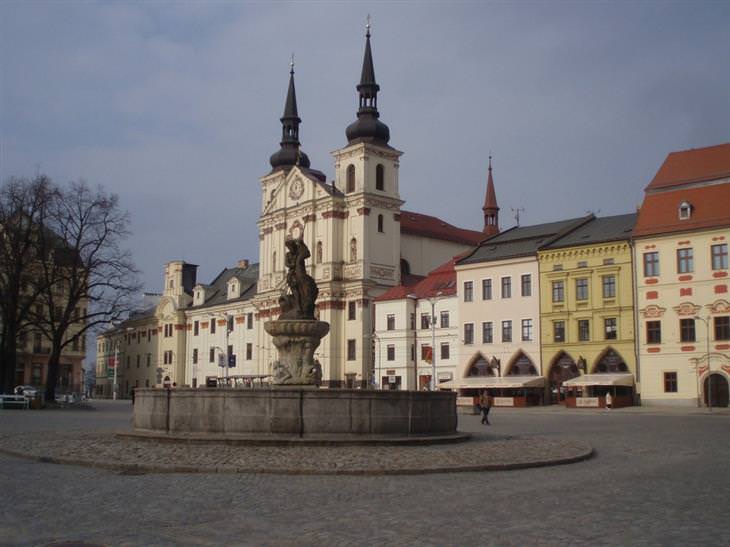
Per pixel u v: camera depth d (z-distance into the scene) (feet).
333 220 329.93
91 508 45.39
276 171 372.17
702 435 107.76
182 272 437.58
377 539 37.19
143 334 467.52
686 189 224.74
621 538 37.24
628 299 227.20
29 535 38.04
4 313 227.20
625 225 242.78
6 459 71.51
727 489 53.36
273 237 360.28
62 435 96.12
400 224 343.26
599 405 217.36
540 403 242.37
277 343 99.96
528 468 66.13
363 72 341.62
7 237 226.79
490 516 42.98
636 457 76.69
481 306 262.67
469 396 258.37
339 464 63.72
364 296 317.83
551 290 244.83
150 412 86.89
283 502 47.55
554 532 38.65
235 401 80.28
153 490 52.16
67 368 376.48
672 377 216.54
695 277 214.48
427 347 285.02
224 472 61.05
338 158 341.00
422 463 65.10
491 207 436.35
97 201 234.38
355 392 80.59
